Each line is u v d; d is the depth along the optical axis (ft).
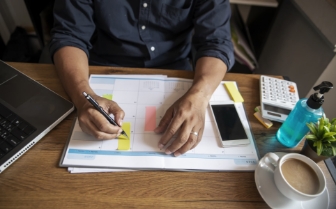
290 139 1.85
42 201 1.45
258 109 2.11
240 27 4.69
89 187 1.53
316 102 1.65
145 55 2.83
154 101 2.07
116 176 1.60
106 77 2.22
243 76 2.42
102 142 1.77
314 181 1.49
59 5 2.38
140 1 2.46
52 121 1.79
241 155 1.79
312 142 1.65
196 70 2.36
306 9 3.46
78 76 2.09
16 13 4.94
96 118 1.76
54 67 2.27
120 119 1.84
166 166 1.67
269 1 3.89
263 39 4.31
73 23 2.39
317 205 1.52
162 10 2.54
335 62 3.10
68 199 1.47
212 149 1.81
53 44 2.31
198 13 2.59
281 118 2.04
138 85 2.18
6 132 1.68
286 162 1.57
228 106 2.11
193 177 1.64
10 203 1.43
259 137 1.93
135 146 1.77
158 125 1.89
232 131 1.93
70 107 1.91
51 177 1.56
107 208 1.46
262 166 1.68
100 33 2.79
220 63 2.38
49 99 1.94
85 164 1.63
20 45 4.84
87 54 2.42
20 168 1.59
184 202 1.52
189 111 1.92
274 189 1.58
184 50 3.00
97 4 2.45
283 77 2.49
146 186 1.57
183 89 2.21
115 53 2.86
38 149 1.69
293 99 2.21
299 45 3.70
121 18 2.55
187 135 1.79
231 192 1.59
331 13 2.97
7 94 1.92
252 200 1.57
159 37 2.77
